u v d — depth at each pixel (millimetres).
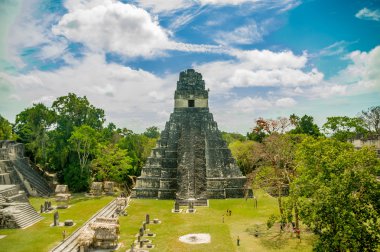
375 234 21953
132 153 80750
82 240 30328
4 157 61000
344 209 22312
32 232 35844
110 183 64250
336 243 22016
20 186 59250
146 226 39188
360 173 22641
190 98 66750
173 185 57625
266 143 45219
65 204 50625
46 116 73812
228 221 41219
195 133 63375
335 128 74375
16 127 84688
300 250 30047
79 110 73438
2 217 37500
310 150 29719
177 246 31750
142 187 59000
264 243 32250
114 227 32125
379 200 22500
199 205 51406
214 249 30797
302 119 89562
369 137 65812
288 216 29312
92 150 67938
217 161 61000
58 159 70500
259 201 53625
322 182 25547
